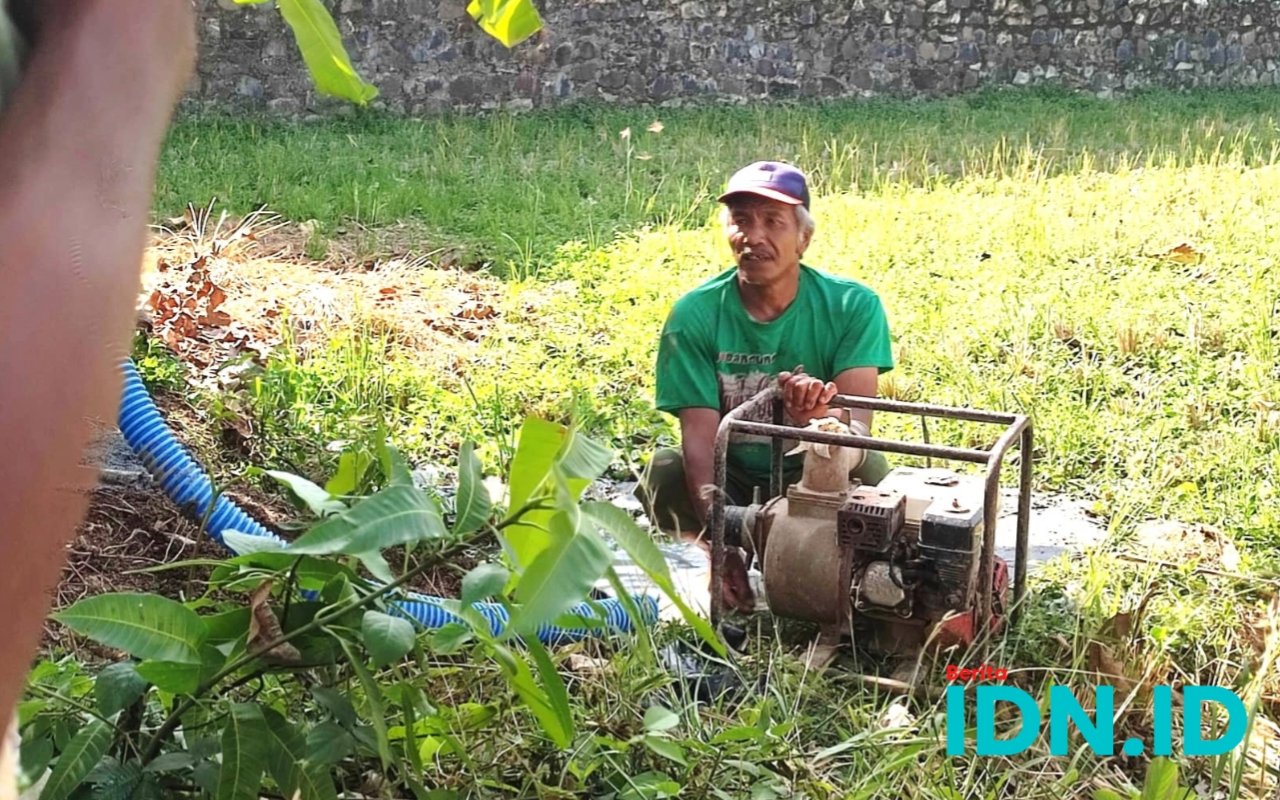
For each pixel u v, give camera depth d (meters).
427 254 8.34
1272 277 6.91
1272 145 11.48
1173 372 5.69
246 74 13.43
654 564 1.31
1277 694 3.04
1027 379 5.61
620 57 14.77
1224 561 3.79
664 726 2.18
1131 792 2.52
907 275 7.42
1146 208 8.93
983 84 15.95
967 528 3.00
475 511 1.61
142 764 1.67
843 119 14.07
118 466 3.93
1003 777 2.60
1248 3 16.16
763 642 3.30
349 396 5.23
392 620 1.62
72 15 0.42
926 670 3.08
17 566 0.32
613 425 5.16
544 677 1.59
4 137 0.38
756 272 3.87
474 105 14.36
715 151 12.00
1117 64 16.09
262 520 3.85
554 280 7.78
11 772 0.57
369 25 13.88
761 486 3.98
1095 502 4.50
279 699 2.01
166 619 1.58
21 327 0.34
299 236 8.83
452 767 2.16
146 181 0.40
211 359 5.59
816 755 2.51
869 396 3.95
